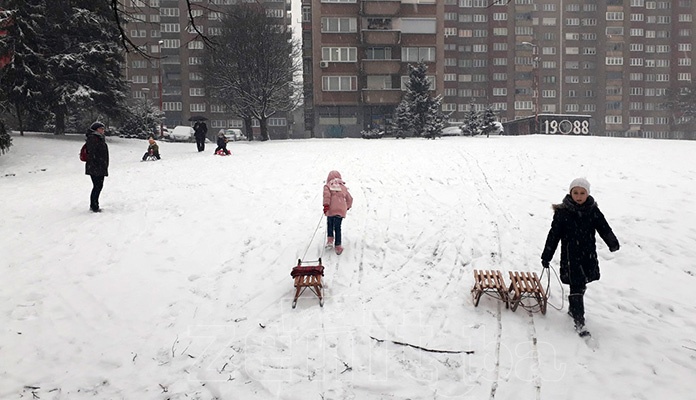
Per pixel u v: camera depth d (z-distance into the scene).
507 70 74.88
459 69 75.50
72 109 28.00
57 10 25.52
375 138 38.62
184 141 44.09
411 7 50.22
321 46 49.31
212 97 46.06
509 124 49.47
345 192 7.22
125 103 31.23
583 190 4.86
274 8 70.31
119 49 28.22
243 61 36.62
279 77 38.03
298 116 81.12
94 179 9.59
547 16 77.69
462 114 75.56
